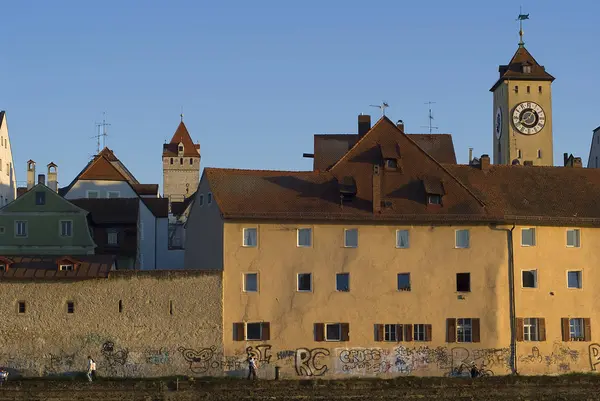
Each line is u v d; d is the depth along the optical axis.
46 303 71.94
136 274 72.44
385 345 73.56
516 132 135.75
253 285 73.25
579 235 77.25
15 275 71.69
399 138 80.25
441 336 74.19
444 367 73.81
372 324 73.69
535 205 77.94
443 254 75.00
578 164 87.56
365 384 69.19
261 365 72.38
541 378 71.38
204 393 66.25
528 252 76.00
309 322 73.12
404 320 74.00
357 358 73.25
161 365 71.88
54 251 85.94
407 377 72.19
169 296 72.38
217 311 72.38
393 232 74.69
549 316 75.81
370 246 74.31
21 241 85.88
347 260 74.00
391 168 77.94
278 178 77.25
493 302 74.88
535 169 82.56
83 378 71.00
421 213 75.00
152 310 72.25
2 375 68.50
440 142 94.19
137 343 71.94
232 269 72.94
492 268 75.19
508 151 135.62
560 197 79.38
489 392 68.62
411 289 74.38
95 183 115.06
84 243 86.19
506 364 74.44
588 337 76.12
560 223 76.69
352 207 74.88
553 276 76.25
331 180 77.06
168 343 72.00
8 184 109.44
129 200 93.06
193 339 72.12
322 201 75.19
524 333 75.31
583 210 78.06
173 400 65.69
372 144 79.62
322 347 73.06
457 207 75.81
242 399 65.94
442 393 67.94
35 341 71.56
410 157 79.06
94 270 72.12
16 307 71.81
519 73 136.50
